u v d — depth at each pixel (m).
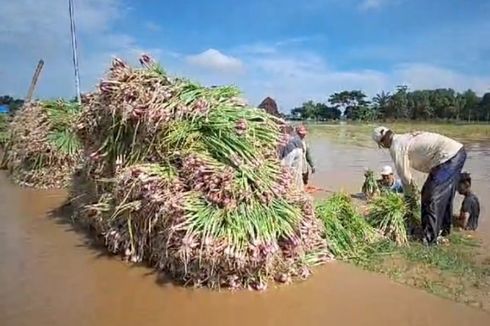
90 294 4.84
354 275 5.33
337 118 120.00
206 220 4.87
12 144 13.88
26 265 5.70
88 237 6.89
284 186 5.56
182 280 5.11
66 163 11.41
